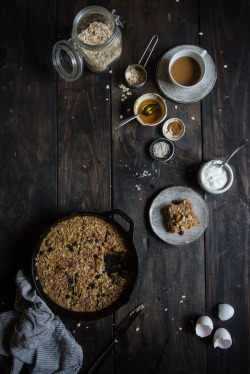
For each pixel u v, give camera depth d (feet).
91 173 3.48
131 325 3.42
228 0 3.59
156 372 3.43
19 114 3.47
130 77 3.47
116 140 3.50
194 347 3.47
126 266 3.26
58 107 3.49
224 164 3.40
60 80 3.50
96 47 3.06
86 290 3.18
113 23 3.18
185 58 3.47
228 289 3.52
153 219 3.43
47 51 3.50
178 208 3.34
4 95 3.47
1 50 3.48
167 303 3.46
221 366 3.48
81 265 3.21
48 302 3.12
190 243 3.42
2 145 3.46
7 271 3.38
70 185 3.47
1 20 3.48
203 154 3.54
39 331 3.15
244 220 3.54
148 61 3.53
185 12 3.57
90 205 3.47
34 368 3.21
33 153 3.47
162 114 3.43
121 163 3.50
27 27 3.49
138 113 3.43
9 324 3.28
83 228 3.25
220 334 3.37
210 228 3.53
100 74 3.51
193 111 3.55
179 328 3.46
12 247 3.40
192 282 3.49
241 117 3.59
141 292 3.44
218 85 3.59
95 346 3.38
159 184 3.50
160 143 3.45
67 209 3.46
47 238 3.21
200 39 3.57
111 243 3.25
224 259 3.53
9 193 3.43
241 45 3.60
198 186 3.53
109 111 3.51
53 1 3.50
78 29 3.33
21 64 3.48
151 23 3.54
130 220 3.17
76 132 3.49
